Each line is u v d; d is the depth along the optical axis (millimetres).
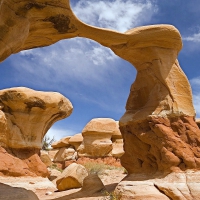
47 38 11516
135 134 12578
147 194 10125
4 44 9062
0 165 15766
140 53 12773
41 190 15773
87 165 22672
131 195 10305
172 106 11859
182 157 10992
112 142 30094
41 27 10703
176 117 11742
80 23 11148
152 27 12203
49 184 16844
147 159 12148
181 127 11617
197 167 10914
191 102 12258
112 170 20906
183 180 10484
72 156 31188
